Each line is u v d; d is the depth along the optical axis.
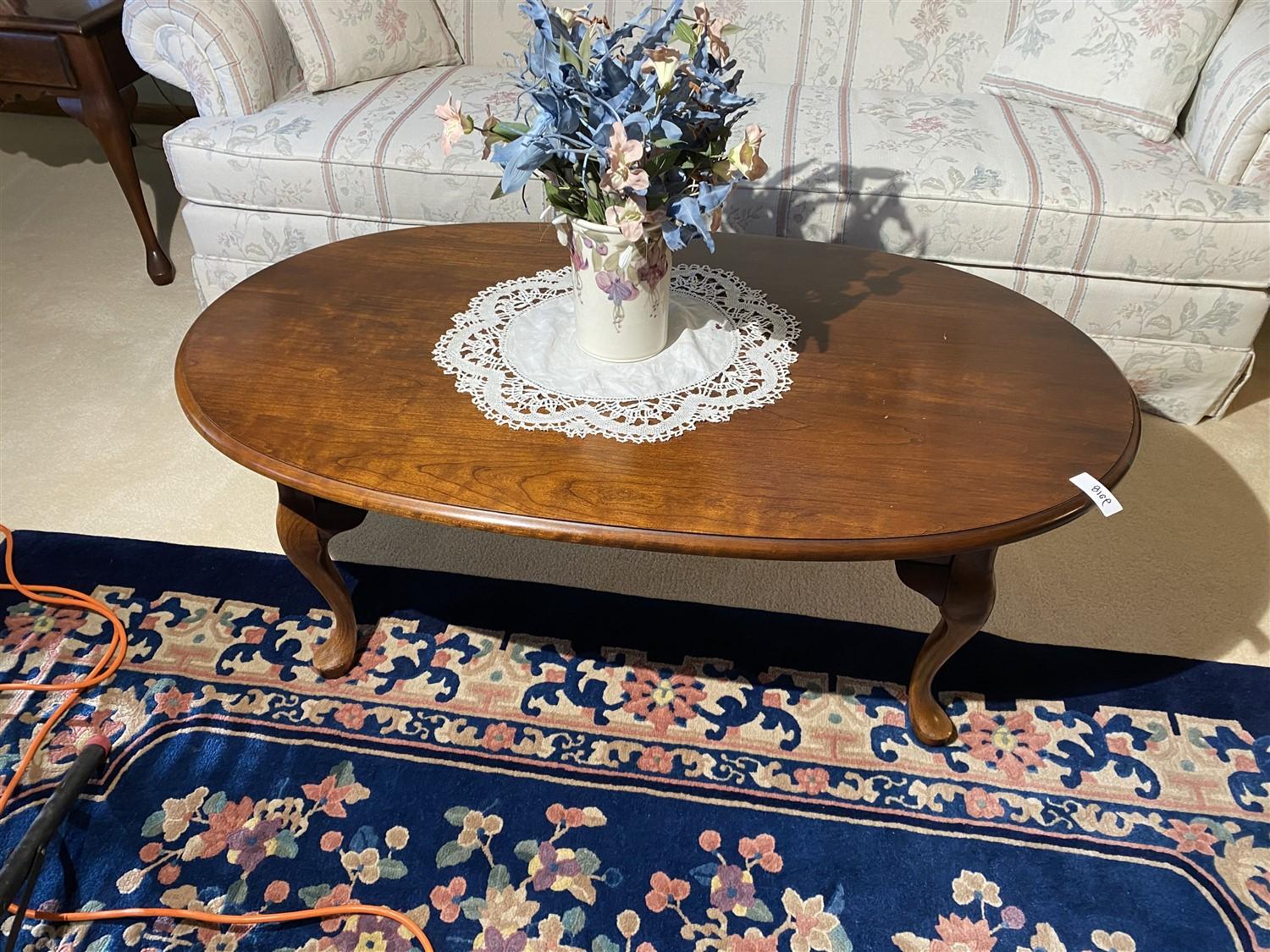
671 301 1.27
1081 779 1.24
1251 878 1.14
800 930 1.09
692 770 1.25
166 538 1.59
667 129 0.93
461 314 1.24
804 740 1.29
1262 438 1.81
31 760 1.26
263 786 1.23
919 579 1.11
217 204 1.91
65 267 2.32
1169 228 1.60
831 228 1.73
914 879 1.13
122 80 2.05
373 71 2.02
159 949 1.07
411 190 1.80
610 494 0.95
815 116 1.87
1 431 1.81
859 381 1.12
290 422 1.04
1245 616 1.46
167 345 2.06
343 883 1.13
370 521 1.63
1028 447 1.02
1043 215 1.63
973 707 1.33
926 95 1.99
